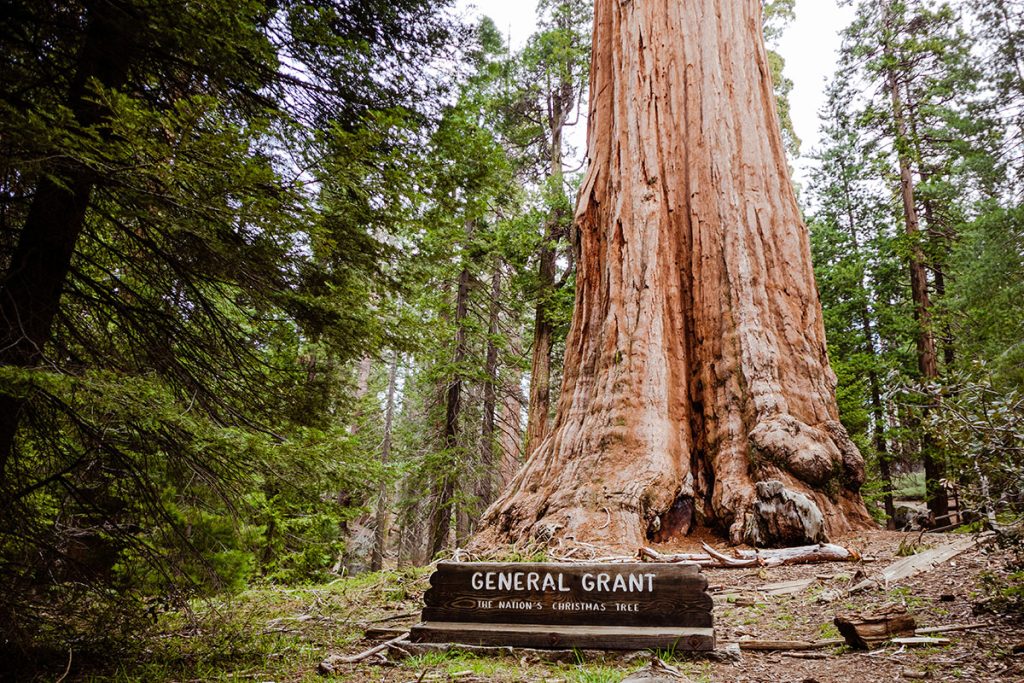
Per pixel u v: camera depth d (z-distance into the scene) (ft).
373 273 21.18
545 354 65.87
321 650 17.54
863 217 89.76
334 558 51.83
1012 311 59.77
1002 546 15.84
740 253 36.19
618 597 15.65
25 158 12.82
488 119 67.82
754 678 13.14
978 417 15.78
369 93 21.30
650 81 40.29
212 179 13.64
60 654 15.33
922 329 68.33
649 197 37.99
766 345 34.27
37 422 15.66
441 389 65.77
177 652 16.80
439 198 18.80
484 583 16.44
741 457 32.37
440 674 14.15
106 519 16.69
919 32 73.26
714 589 23.07
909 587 19.38
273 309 20.84
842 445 32.48
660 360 34.68
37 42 16.42
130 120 11.95
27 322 15.71
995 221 62.18
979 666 12.41
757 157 38.24
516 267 64.44
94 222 19.15
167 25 15.17
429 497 64.75
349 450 17.63
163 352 19.16
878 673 12.84
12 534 14.51
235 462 16.42
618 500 30.48
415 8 21.79
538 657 15.05
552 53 73.77
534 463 35.86
